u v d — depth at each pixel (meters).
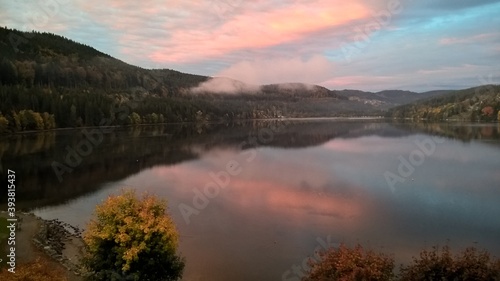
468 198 57.69
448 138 134.88
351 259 23.91
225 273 33.12
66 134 134.75
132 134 153.25
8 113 130.50
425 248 38.97
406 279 24.34
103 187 65.50
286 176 76.31
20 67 173.25
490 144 117.44
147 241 28.19
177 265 29.52
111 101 180.00
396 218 48.56
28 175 73.88
